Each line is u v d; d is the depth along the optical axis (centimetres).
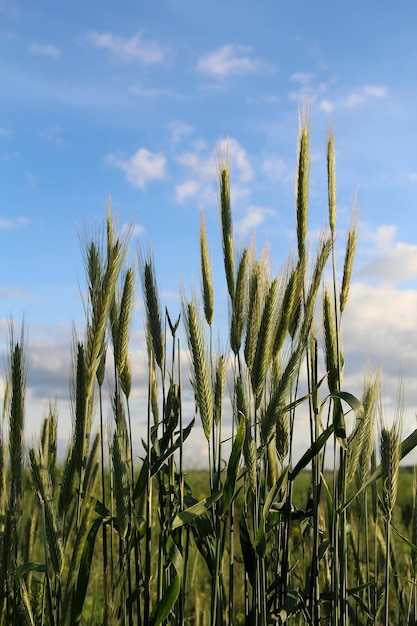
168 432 70
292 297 66
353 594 70
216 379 70
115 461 65
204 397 67
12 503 62
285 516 69
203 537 70
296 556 83
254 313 67
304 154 70
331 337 70
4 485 63
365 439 70
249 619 67
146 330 71
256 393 65
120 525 64
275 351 67
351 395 65
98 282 65
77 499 60
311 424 67
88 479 67
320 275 67
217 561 64
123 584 64
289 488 67
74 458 60
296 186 70
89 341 59
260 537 65
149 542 64
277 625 67
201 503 64
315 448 66
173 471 70
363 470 70
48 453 67
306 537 78
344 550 67
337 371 69
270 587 69
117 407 68
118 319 67
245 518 69
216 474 68
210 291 74
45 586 67
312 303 67
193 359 68
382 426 67
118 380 68
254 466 64
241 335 68
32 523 71
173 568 69
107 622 60
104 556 66
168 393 70
